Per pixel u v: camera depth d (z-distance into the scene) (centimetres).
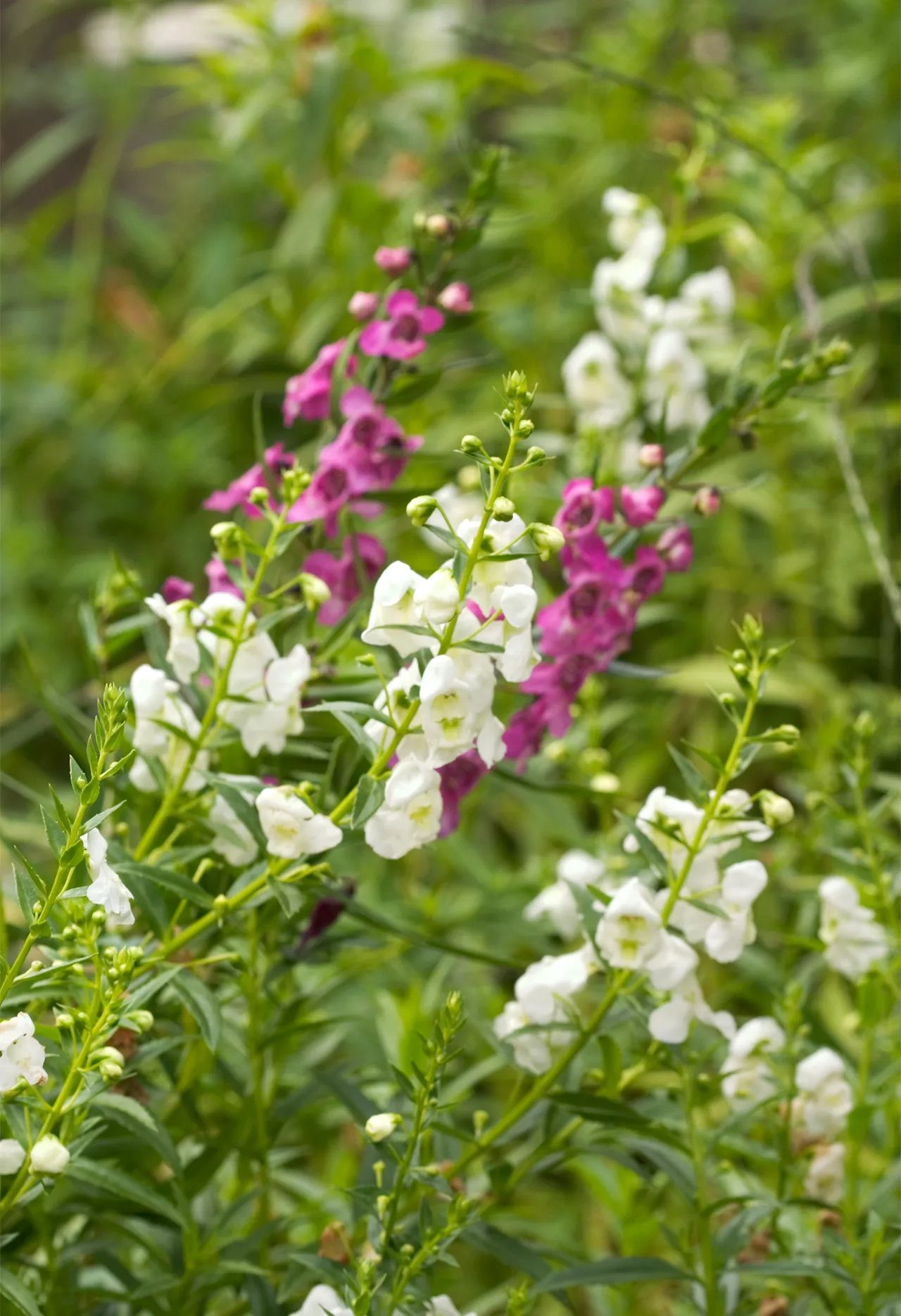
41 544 196
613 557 114
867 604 172
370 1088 128
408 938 116
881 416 146
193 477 200
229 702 112
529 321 188
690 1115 113
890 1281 113
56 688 182
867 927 120
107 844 110
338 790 117
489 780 137
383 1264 111
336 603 116
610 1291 124
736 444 169
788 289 167
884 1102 122
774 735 109
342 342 119
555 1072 112
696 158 144
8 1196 105
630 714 145
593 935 111
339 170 171
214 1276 114
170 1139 110
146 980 110
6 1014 111
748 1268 113
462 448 105
